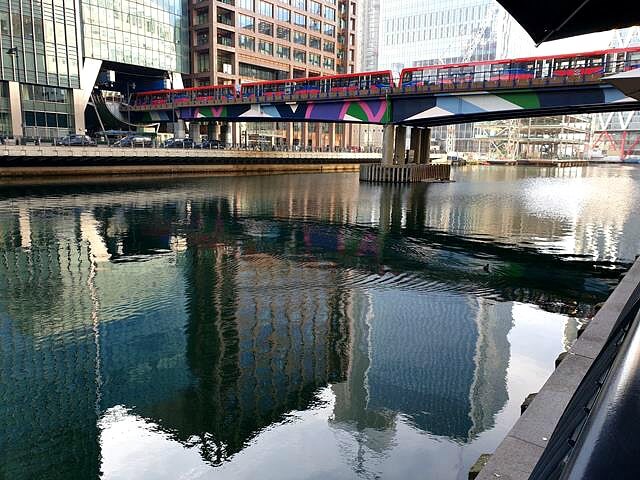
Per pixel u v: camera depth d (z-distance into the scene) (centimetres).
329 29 10800
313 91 5397
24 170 4556
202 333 1120
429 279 1586
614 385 144
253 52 8931
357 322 1195
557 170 10906
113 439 707
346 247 2100
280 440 704
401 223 2781
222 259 1839
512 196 4409
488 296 1412
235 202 3594
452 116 4731
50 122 6297
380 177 5631
